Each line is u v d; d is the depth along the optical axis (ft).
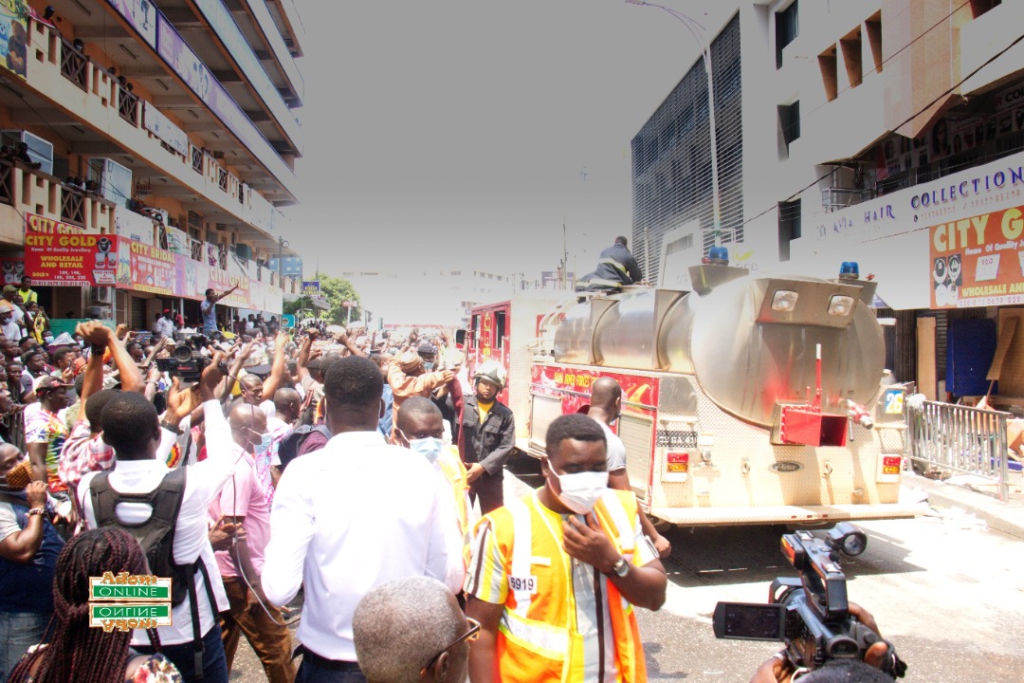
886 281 44.11
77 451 12.36
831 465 20.48
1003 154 39.60
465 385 25.67
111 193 74.64
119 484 8.93
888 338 45.60
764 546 22.70
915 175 47.70
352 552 8.16
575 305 27.55
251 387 17.76
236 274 106.32
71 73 59.52
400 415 12.34
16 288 45.57
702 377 19.62
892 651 5.47
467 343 43.86
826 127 53.57
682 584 19.61
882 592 18.95
